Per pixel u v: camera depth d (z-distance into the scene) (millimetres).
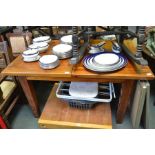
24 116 1735
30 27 1884
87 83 1505
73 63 1241
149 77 1141
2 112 1455
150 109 1711
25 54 1406
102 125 1334
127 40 1584
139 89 1289
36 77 1355
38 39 1694
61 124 1364
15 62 1421
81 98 1364
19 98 1808
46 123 1383
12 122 1668
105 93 1446
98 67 1195
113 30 1424
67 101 1479
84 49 1407
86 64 1252
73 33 1198
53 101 1565
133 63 1233
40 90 2100
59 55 1384
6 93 1549
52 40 1776
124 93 1336
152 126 1537
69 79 1302
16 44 1781
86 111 1451
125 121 1597
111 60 1241
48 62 1266
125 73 1166
